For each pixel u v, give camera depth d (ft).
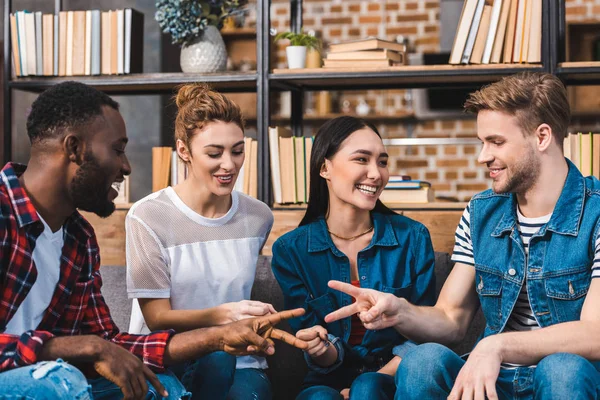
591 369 4.42
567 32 16.97
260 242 6.25
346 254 6.10
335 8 18.06
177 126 5.98
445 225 7.92
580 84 8.96
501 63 8.41
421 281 5.99
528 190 5.29
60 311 4.91
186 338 4.86
